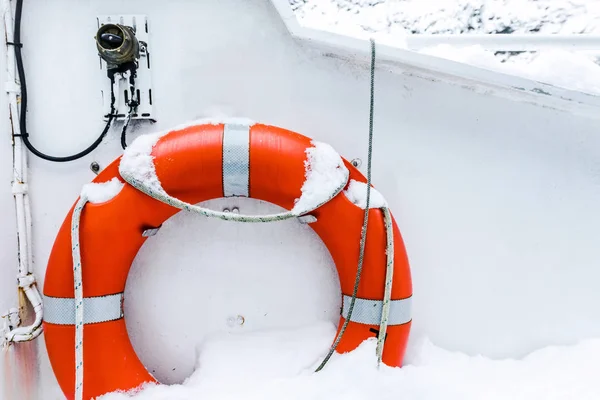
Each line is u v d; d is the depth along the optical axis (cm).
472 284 140
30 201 131
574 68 123
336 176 116
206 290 134
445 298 141
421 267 139
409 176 135
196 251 133
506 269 140
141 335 134
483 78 122
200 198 120
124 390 119
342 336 120
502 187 137
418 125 133
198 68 128
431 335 142
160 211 117
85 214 114
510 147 135
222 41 128
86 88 128
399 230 127
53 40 126
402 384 117
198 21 127
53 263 116
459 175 136
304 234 134
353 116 132
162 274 132
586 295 141
